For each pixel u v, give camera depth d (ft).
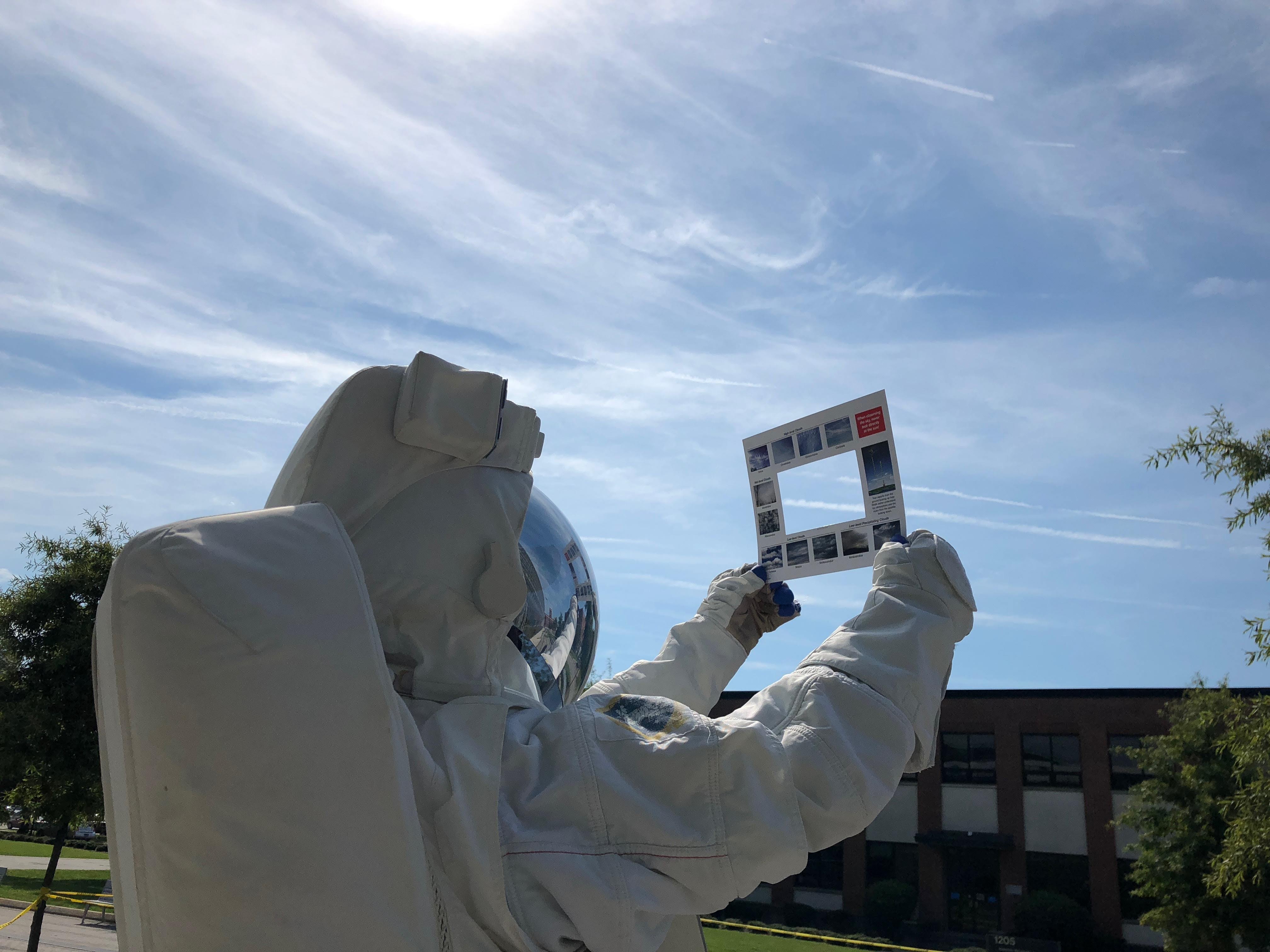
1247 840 35.78
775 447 6.89
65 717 35.40
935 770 116.37
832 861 117.50
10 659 35.58
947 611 4.81
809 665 4.59
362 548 4.23
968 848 111.86
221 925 3.09
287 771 3.20
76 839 133.49
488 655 4.42
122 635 3.30
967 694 117.29
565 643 5.26
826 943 99.91
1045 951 96.63
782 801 3.89
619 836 3.85
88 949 44.73
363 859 3.22
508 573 4.35
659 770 3.98
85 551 37.32
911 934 108.78
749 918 115.85
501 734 4.05
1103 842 104.99
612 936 3.59
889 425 6.24
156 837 3.17
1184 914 68.74
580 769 3.98
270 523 3.63
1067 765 110.42
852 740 4.18
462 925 3.59
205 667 3.22
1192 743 72.33
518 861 3.70
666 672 6.07
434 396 4.32
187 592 3.27
